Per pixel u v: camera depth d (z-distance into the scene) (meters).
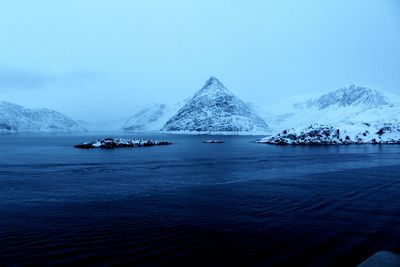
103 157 65.50
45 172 42.12
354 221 19.22
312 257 14.21
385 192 27.86
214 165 50.78
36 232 17.17
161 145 117.56
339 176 37.88
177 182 33.88
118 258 14.07
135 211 21.47
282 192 28.00
